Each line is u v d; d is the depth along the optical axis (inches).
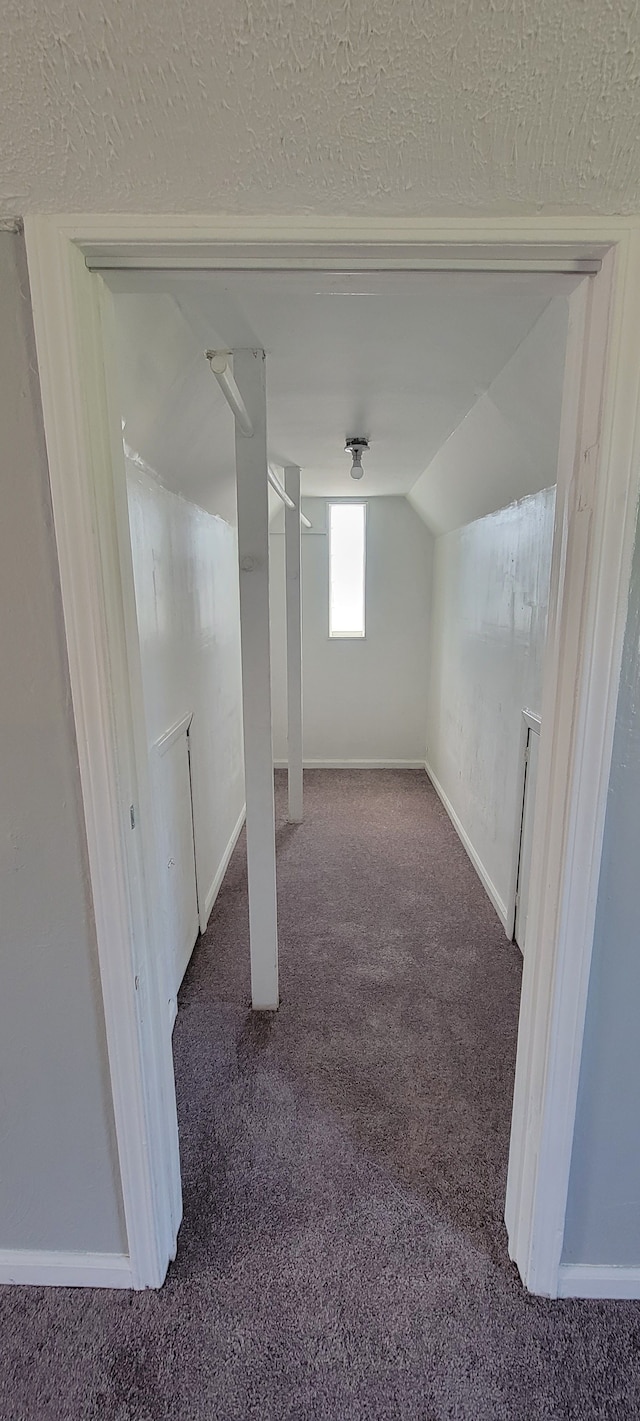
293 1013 79.7
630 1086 43.4
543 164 28.8
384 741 188.7
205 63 24.5
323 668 184.4
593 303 34.0
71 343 32.7
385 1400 41.1
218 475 96.7
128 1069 43.5
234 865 122.8
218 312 54.1
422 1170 57.7
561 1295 46.9
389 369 68.6
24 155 28.5
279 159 28.5
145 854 42.6
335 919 102.9
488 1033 76.1
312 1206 54.2
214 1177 57.0
